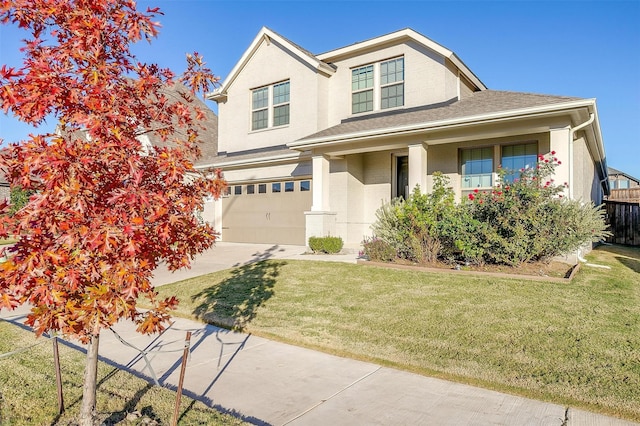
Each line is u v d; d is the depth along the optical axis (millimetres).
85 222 2348
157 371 4363
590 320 5352
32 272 2252
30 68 2422
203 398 3684
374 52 13430
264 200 15445
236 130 16453
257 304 6895
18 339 5488
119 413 3234
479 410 3381
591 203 8898
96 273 2391
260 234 15516
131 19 2791
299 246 14211
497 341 4816
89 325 2498
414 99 12492
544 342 4711
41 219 2322
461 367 4203
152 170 2779
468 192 11539
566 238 7895
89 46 2613
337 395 3719
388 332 5301
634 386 3641
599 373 3922
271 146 15281
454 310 6000
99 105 2506
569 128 8836
